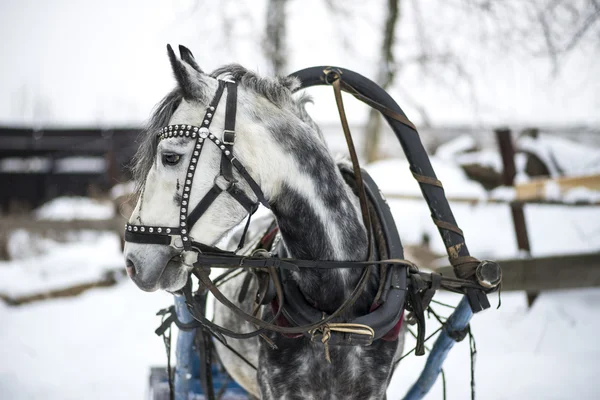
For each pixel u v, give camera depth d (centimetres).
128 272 200
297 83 217
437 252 683
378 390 214
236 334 210
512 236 729
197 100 200
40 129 1337
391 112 244
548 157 827
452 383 443
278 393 212
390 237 225
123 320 629
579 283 536
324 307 213
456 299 607
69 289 726
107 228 817
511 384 436
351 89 243
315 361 209
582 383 432
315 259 211
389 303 212
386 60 1003
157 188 198
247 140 200
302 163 206
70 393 443
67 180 1316
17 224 821
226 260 201
